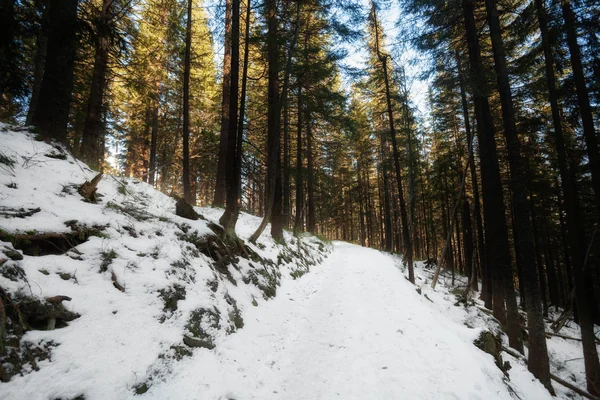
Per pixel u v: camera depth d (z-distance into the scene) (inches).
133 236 194.4
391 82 639.1
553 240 843.4
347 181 1374.3
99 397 104.4
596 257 553.0
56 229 150.5
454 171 818.8
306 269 506.9
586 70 417.1
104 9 371.2
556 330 532.1
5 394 89.7
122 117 722.8
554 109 388.8
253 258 334.0
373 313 283.3
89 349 117.6
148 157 868.0
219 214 457.4
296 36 406.3
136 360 125.4
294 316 280.8
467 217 802.8
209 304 190.1
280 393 161.9
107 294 143.7
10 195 153.0
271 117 514.3
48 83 238.7
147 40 502.0
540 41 414.9
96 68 373.1
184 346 150.8
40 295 118.7
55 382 101.0
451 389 158.1
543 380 259.4
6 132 207.0
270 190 402.9
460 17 380.5
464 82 353.7
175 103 736.3
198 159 781.3
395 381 167.3
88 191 199.8
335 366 189.0
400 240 1347.2
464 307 499.8
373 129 946.1
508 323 354.0
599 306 611.5
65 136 246.7
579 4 353.7
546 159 622.8
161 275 175.5
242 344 189.2
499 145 635.5
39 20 186.5
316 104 500.7
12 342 101.1
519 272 681.6
